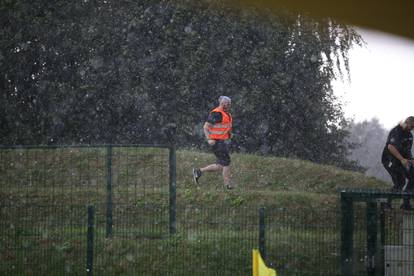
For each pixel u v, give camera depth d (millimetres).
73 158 64875
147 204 53062
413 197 34031
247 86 110812
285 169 71750
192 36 107625
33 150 64375
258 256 28766
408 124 53750
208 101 109938
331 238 44781
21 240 47469
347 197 34438
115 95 109750
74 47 109812
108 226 46938
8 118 110938
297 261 42156
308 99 115625
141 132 110500
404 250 36406
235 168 70750
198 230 48219
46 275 43625
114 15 108750
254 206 52969
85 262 44562
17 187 56219
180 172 67312
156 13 107875
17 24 109000
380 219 38375
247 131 112250
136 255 44719
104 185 59906
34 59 110812
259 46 109812
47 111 111188
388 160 54469
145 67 108625
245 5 106875
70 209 52250
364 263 37000
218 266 43156
